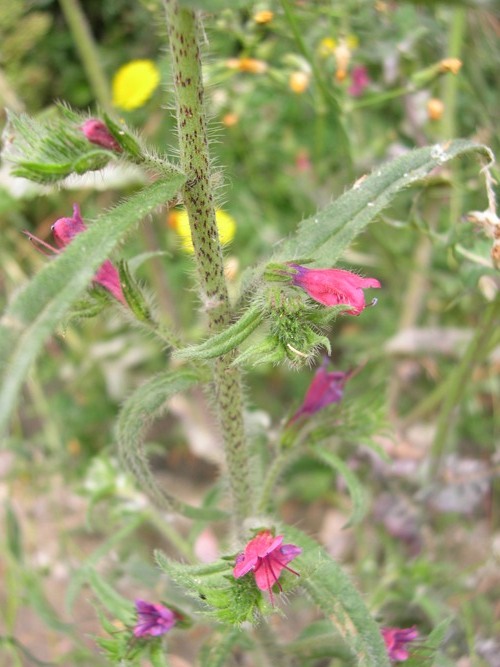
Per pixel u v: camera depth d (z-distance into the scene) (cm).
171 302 22
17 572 18
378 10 18
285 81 18
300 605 18
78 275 7
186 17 9
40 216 24
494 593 17
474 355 16
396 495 19
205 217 10
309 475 22
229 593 10
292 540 11
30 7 22
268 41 19
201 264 10
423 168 10
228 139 25
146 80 20
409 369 23
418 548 19
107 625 12
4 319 7
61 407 24
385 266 23
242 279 11
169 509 12
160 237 25
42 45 25
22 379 7
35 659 16
